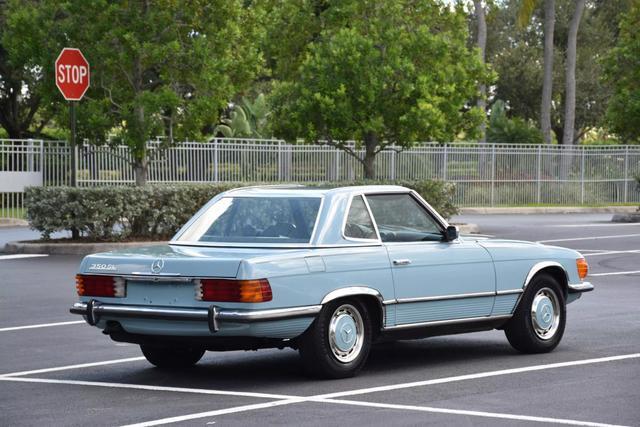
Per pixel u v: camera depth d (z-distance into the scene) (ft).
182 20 87.76
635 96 123.75
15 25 87.71
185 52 86.94
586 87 222.89
